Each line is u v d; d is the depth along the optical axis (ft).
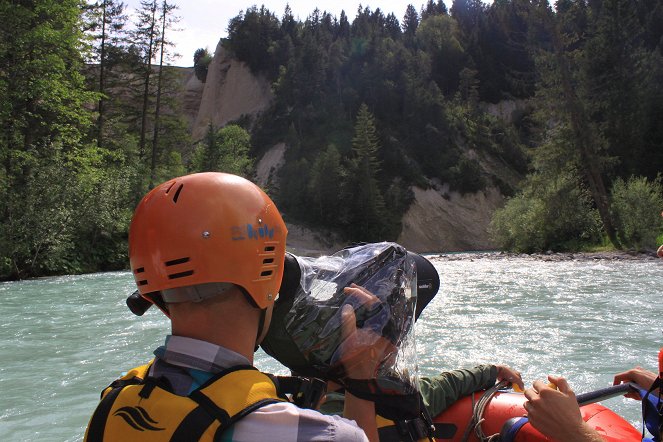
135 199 103.96
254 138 281.54
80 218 75.46
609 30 131.34
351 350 5.36
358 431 3.70
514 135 277.44
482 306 30.27
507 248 109.09
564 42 105.29
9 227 63.98
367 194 213.05
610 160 99.25
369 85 273.13
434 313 27.94
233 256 3.87
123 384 4.03
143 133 148.87
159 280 3.92
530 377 16.01
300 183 227.81
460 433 7.95
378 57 276.62
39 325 26.68
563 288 38.42
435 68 326.03
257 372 3.85
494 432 7.73
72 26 83.82
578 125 100.07
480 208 234.58
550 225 96.68
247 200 4.05
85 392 15.21
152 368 3.93
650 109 141.38
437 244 223.92
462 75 305.32
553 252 93.09
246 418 3.47
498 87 312.71
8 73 77.10
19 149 78.95
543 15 105.70
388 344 5.42
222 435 3.41
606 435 7.74
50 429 12.37
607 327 23.32
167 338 4.01
